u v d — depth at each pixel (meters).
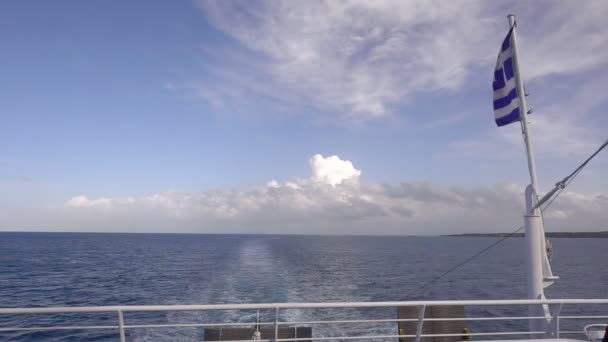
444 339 8.09
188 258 60.84
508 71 8.73
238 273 35.94
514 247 114.19
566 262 57.22
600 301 6.27
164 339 14.68
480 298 25.22
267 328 8.88
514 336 14.33
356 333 14.87
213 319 17.95
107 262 55.38
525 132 8.16
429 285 30.58
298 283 29.98
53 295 28.02
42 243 121.88
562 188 6.99
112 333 17.42
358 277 35.28
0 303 25.33
